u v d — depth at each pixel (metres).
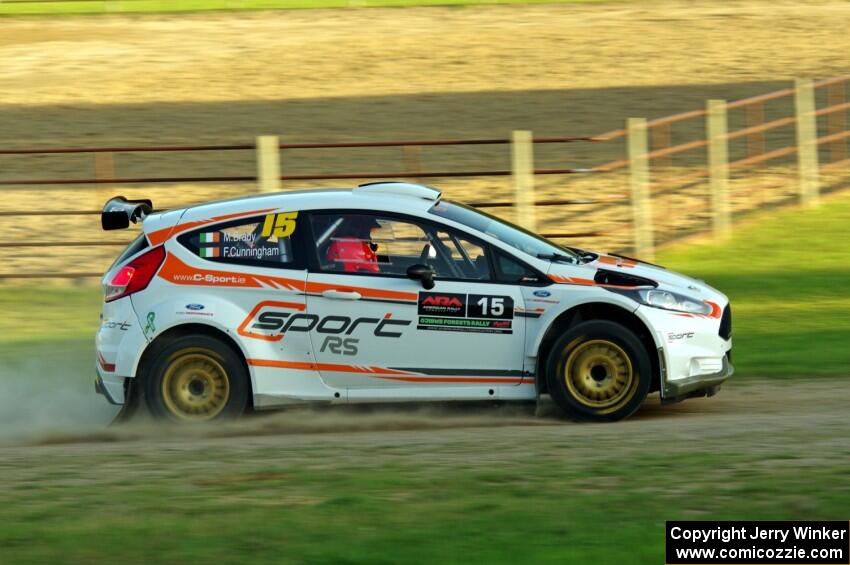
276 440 26.88
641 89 87.06
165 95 89.56
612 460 22.45
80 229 59.84
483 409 29.78
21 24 115.88
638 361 27.92
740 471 21.22
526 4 118.81
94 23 116.19
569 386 28.16
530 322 28.33
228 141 76.31
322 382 28.69
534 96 86.38
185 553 17.64
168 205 63.16
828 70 89.75
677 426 27.11
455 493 20.34
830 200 63.38
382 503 19.81
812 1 114.12
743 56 95.19
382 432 28.30
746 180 66.69
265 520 19.03
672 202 62.78
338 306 28.52
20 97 89.19
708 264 53.38
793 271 51.31
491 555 17.33
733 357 37.16
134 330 28.56
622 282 28.61
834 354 37.09
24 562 17.41
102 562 17.39
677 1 116.69
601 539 17.86
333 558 17.34
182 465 23.34
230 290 28.67
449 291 28.48
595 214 60.62
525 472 21.67
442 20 112.81
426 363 28.59
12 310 47.16
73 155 74.19
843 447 23.22
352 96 88.25
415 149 62.62
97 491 21.22
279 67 97.12
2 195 65.38
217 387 28.56
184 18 117.75
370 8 119.75
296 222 29.12
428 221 29.00
